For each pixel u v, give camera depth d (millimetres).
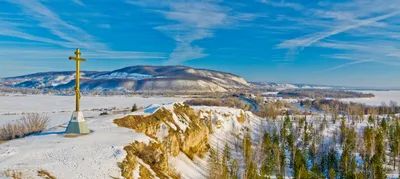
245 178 62812
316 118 139625
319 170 77750
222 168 58094
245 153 74125
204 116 88312
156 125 50219
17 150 26625
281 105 184750
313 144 88062
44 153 26359
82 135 34031
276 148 80875
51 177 21641
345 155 77500
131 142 32875
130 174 26469
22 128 38344
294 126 125688
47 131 36438
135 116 48375
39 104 179625
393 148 87188
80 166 24516
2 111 137750
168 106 62188
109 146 30016
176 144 52844
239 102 193000
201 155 64750
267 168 73125
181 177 45031
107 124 41281
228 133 95625
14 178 19859
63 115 114500
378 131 102375
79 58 34688
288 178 75062
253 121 125625
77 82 35000
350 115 154375
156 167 33625
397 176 79562
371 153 85000
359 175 68562
